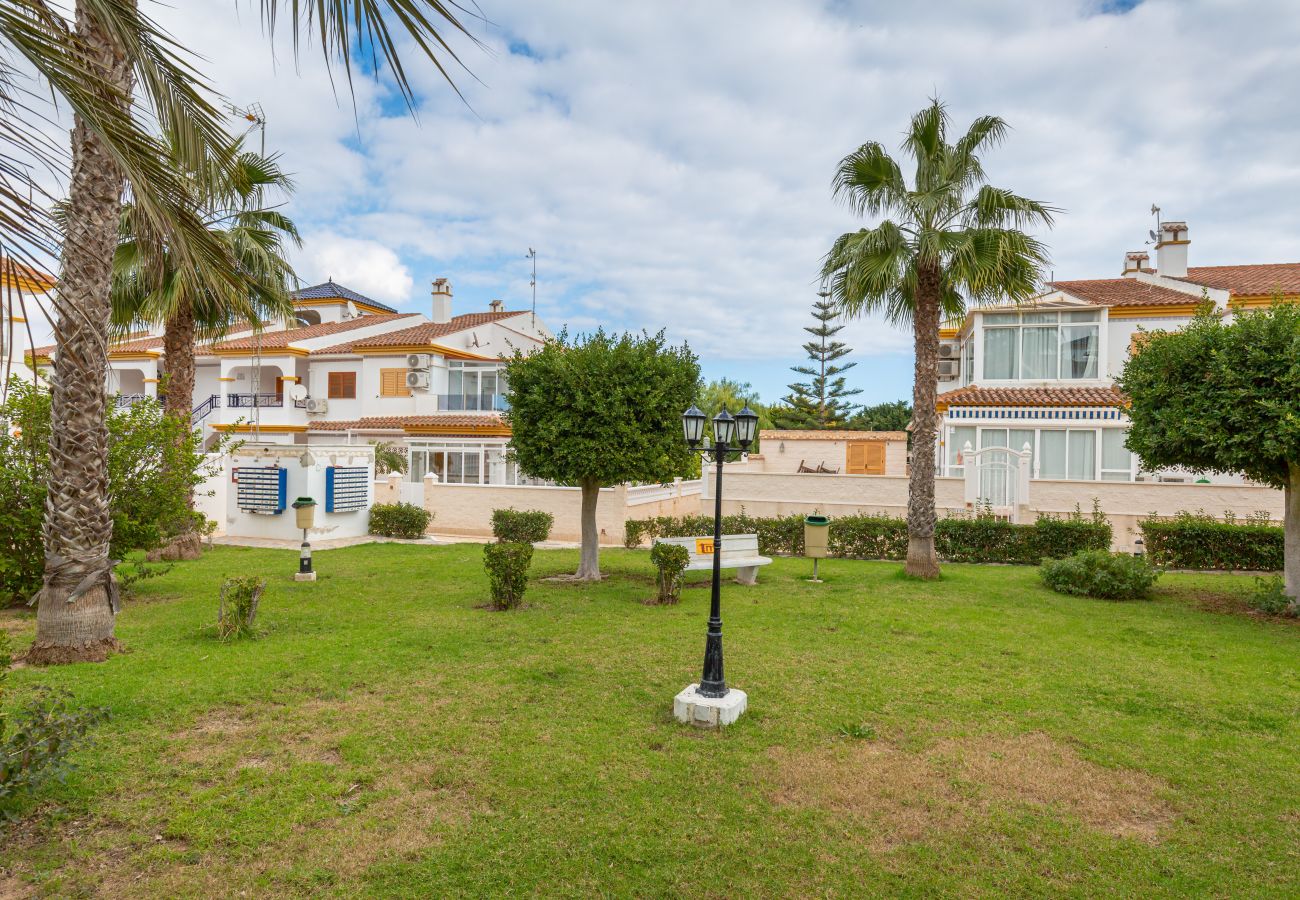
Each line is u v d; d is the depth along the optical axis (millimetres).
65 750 4168
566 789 4617
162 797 4422
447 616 9477
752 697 6375
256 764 4930
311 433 30734
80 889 3521
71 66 2479
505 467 28797
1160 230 23906
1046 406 20812
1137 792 4688
